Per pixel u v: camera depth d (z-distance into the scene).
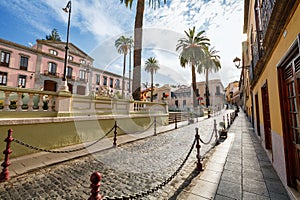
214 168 3.11
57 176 2.90
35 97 5.36
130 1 8.52
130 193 2.31
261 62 3.57
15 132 3.75
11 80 16.98
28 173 3.00
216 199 2.02
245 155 3.90
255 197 2.03
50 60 19.98
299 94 1.83
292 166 2.14
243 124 10.48
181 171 3.08
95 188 1.14
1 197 2.17
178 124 10.68
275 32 2.16
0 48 16.27
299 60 1.76
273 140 2.95
